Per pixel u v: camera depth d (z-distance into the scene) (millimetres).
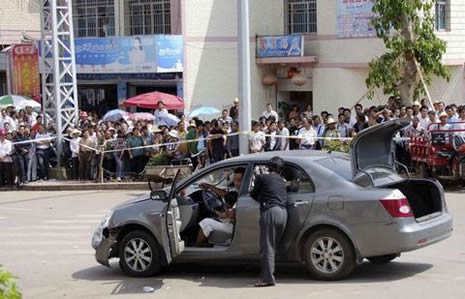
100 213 19141
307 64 32281
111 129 24938
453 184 20609
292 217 11117
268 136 22203
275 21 33094
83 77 33531
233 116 25469
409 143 20797
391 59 24125
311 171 11195
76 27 36125
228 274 12156
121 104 30781
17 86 32125
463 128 20188
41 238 15992
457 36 29641
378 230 10656
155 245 11977
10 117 27828
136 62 32219
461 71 30078
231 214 11508
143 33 34500
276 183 11016
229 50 33188
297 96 33594
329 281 11055
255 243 11312
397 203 10641
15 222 18172
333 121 22094
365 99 30797
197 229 11953
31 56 31922
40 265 13461
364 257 10961
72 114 26062
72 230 16812
